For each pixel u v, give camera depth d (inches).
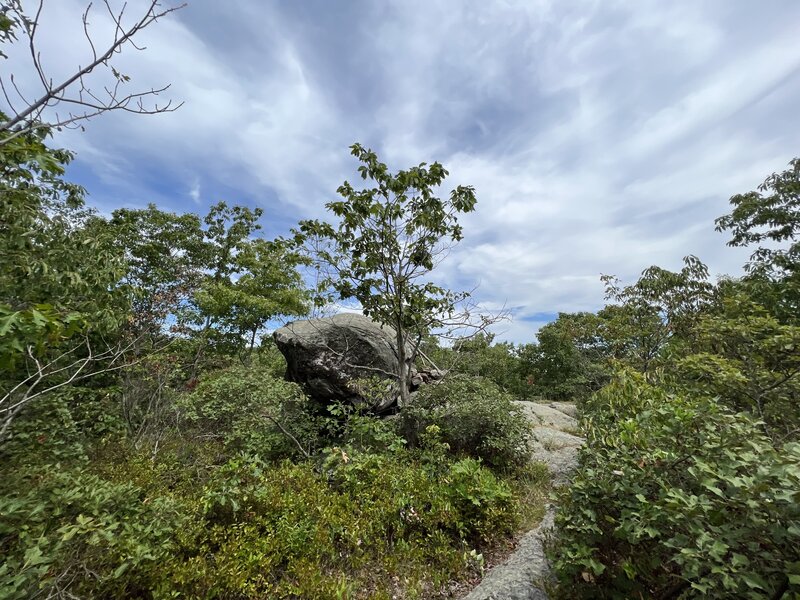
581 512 96.4
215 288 475.2
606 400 138.0
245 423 238.1
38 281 128.5
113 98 83.3
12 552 84.6
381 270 286.4
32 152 87.4
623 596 84.6
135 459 173.6
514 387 743.7
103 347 204.1
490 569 128.8
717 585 65.0
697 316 240.1
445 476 168.9
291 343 307.7
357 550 129.8
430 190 282.5
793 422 130.6
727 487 70.7
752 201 335.9
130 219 514.9
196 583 102.7
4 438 141.0
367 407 275.1
